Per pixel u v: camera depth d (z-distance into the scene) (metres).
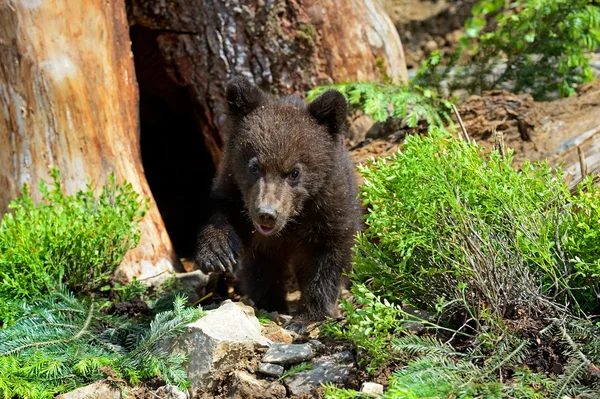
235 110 10.86
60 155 11.20
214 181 11.30
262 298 11.55
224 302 9.85
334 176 10.63
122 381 8.26
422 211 8.27
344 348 8.55
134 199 10.65
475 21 16.83
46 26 11.05
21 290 9.36
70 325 9.00
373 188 8.55
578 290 8.27
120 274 10.98
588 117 13.36
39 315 9.09
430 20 21.75
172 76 14.77
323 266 10.82
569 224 8.47
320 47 14.67
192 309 8.82
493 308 8.04
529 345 7.71
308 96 14.11
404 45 21.75
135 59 15.09
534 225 8.45
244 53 14.41
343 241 10.80
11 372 8.10
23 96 11.06
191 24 14.27
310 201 10.58
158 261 11.52
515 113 13.70
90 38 11.41
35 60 11.02
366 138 14.92
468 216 8.19
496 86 16.27
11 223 9.89
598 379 7.16
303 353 8.27
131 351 8.91
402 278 8.58
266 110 10.62
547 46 16.02
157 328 8.71
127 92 12.20
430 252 8.41
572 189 11.40
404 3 21.73
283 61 14.48
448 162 8.50
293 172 10.18
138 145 12.46
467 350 7.89
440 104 14.40
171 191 17.17
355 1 15.20
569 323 7.71
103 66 11.59
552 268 8.12
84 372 8.29
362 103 14.44
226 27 14.28
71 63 11.23
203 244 10.39
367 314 7.94
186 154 16.98
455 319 8.43
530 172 9.50
